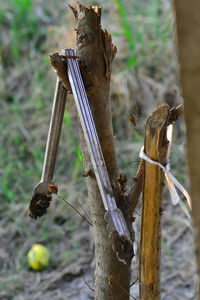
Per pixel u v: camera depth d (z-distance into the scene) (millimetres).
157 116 1853
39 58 6066
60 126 2070
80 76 1942
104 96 2010
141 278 2031
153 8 5945
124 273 2090
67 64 1956
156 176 1915
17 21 6426
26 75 6051
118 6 5508
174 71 5348
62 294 4137
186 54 1325
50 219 4844
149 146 1885
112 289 2096
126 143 5121
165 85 5266
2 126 5695
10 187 5238
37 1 6555
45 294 4160
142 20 5867
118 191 2016
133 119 2418
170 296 3975
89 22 1968
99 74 1985
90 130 1900
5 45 6312
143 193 1953
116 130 5227
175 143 4984
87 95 1989
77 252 4516
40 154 5375
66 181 5133
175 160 4918
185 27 1315
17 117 5723
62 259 4465
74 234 4707
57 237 4707
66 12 6023
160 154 1893
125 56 5508
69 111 5242
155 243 1987
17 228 4809
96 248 2117
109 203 1837
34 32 6309
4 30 6449
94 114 2004
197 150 1365
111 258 2070
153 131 1859
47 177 2100
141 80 5324
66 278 4289
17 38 6293
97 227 2082
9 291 4207
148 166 1908
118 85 5250
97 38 1974
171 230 4602
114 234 1814
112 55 2059
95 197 2051
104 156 2039
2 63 6211
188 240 4492
